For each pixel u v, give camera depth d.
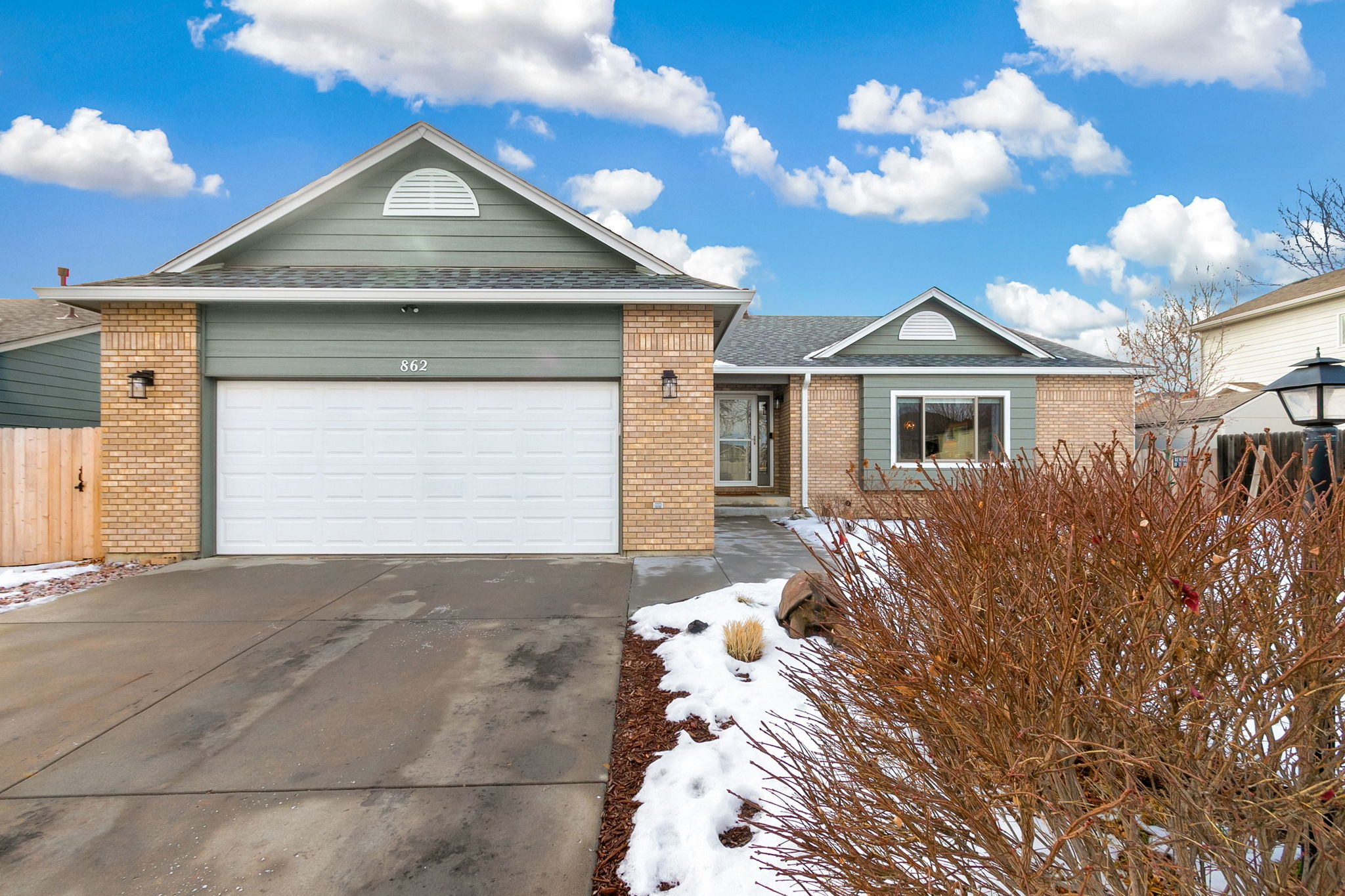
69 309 13.01
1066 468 2.43
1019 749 1.53
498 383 7.57
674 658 4.16
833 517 2.83
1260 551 1.74
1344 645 1.46
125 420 7.19
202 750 3.08
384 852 2.33
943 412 12.16
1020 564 1.91
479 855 2.32
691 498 7.52
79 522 7.32
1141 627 1.59
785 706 3.39
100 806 2.62
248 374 7.31
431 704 3.58
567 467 7.61
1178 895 1.42
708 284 7.73
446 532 7.52
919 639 2.11
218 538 7.41
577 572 6.60
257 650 4.39
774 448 13.97
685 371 7.51
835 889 1.68
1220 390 17.30
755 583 6.01
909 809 1.74
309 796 2.70
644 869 2.19
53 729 3.29
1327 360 5.10
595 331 7.50
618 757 3.02
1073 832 1.28
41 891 2.14
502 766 2.93
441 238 8.28
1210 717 1.51
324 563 7.07
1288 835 1.41
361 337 7.39
